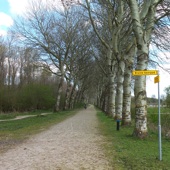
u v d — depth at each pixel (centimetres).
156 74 790
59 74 4047
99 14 2439
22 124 2031
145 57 1180
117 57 2111
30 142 1127
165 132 1321
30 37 3619
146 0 1245
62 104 5872
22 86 4544
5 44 5362
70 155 844
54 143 1091
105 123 2128
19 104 4122
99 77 5388
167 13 1485
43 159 786
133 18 1196
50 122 2245
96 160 771
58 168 682
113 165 712
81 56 4512
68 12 3869
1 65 5069
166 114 1775
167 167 684
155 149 926
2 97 3809
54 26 3775
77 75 5388
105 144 1048
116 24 2006
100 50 3438
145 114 1185
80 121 2397
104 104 4612
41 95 4647
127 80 1739
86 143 1083
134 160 758
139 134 1177
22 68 5569
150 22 1216
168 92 2309
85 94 10194
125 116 1745
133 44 1684
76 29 3944
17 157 816
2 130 1611
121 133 1392
